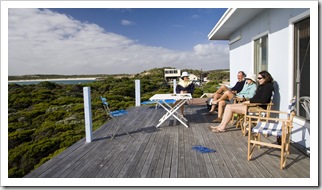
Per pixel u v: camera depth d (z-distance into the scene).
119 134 4.37
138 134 4.33
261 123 3.15
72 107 15.95
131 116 6.12
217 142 3.72
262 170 2.66
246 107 3.37
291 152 3.19
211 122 5.16
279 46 4.12
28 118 14.02
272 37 4.42
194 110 6.79
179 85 5.57
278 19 4.15
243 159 2.99
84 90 3.84
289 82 3.76
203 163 2.90
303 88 3.47
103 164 2.96
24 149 9.10
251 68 5.75
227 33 7.70
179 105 4.93
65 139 10.42
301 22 3.50
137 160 3.06
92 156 3.24
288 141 2.78
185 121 5.29
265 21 4.77
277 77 4.21
